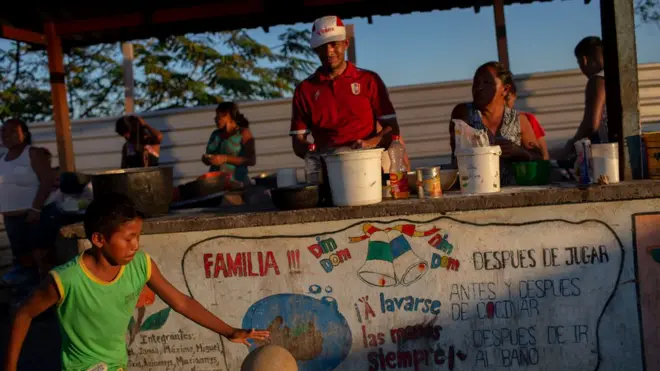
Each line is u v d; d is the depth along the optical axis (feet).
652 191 9.27
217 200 13.74
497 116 12.23
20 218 18.75
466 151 9.86
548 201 9.43
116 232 7.70
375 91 12.98
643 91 19.63
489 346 9.91
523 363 9.89
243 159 17.66
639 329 9.69
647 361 9.71
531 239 9.69
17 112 38.86
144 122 20.51
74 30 19.52
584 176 10.00
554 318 9.79
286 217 9.73
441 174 11.08
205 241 10.16
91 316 8.05
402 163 11.91
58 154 20.47
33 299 7.89
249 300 10.18
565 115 19.94
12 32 18.66
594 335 9.76
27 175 18.52
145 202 10.53
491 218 9.71
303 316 10.11
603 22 10.77
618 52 10.34
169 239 10.21
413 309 9.94
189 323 10.36
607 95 10.85
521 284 9.77
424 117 20.58
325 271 10.00
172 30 19.85
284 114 20.94
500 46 19.81
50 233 18.65
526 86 20.04
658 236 9.52
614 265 9.63
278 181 12.48
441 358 9.98
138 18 18.79
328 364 10.14
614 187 9.31
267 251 10.06
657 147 10.19
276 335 10.19
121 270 8.25
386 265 9.91
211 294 10.23
